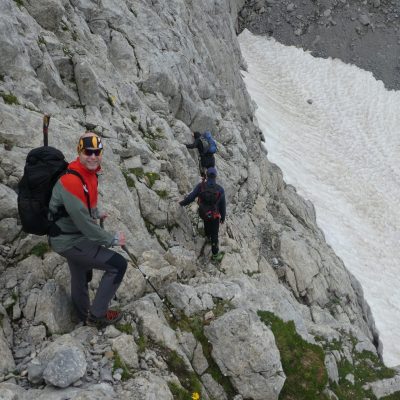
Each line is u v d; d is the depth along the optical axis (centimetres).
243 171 1684
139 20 1577
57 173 518
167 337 661
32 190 514
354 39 4578
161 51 1534
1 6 914
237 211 1528
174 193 1052
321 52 4528
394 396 920
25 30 965
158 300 734
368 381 932
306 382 761
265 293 898
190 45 1880
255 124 2634
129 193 895
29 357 562
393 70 4397
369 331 1656
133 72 1366
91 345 593
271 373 696
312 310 1265
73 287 604
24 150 763
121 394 536
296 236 1653
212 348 713
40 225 522
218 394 680
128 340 605
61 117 924
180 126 1382
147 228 946
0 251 660
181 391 600
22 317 610
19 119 789
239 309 733
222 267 1074
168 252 884
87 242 553
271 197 1878
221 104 2022
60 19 1117
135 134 1102
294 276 1472
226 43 2794
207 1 2609
